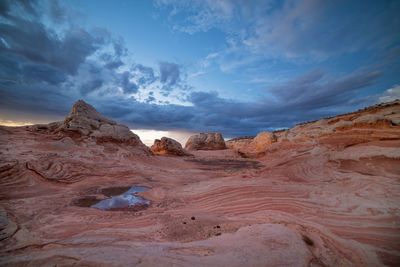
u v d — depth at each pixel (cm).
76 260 357
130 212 766
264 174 1402
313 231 544
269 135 3095
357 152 1289
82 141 1752
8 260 383
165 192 1043
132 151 1936
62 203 846
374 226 564
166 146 2869
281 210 728
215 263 348
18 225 619
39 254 395
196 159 2611
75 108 2019
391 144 1216
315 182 1110
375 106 1938
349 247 461
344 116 2106
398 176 945
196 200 907
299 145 2181
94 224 645
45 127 1845
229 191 983
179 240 519
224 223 632
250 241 443
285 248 411
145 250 409
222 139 4112
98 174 1291
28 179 1063
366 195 812
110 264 335
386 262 402
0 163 1112
